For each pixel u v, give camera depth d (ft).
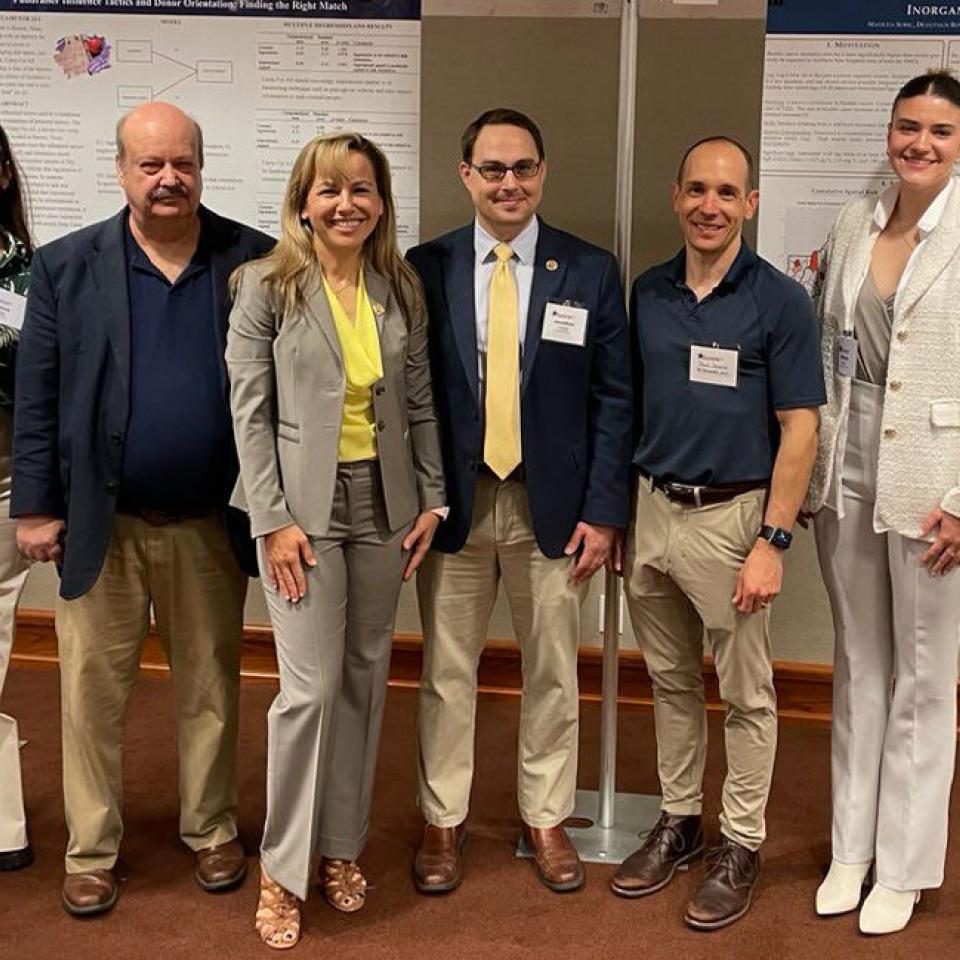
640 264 11.00
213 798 8.98
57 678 12.62
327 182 7.42
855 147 10.46
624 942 8.25
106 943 8.18
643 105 10.70
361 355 7.65
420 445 8.24
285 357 7.54
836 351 8.18
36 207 11.41
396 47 10.85
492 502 8.47
